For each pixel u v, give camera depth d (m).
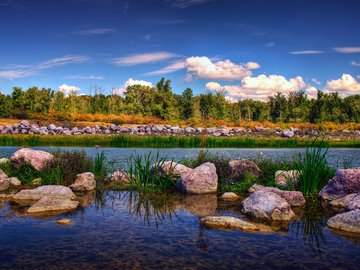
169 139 41.84
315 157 14.07
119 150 32.91
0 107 83.94
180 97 110.06
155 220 9.50
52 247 7.24
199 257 6.81
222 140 42.94
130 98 102.75
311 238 8.11
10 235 7.98
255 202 10.30
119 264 6.41
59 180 14.48
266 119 117.50
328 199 12.34
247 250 7.24
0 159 17.30
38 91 95.50
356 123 102.19
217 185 14.37
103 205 11.26
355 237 8.23
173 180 14.59
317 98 117.00
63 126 68.31
